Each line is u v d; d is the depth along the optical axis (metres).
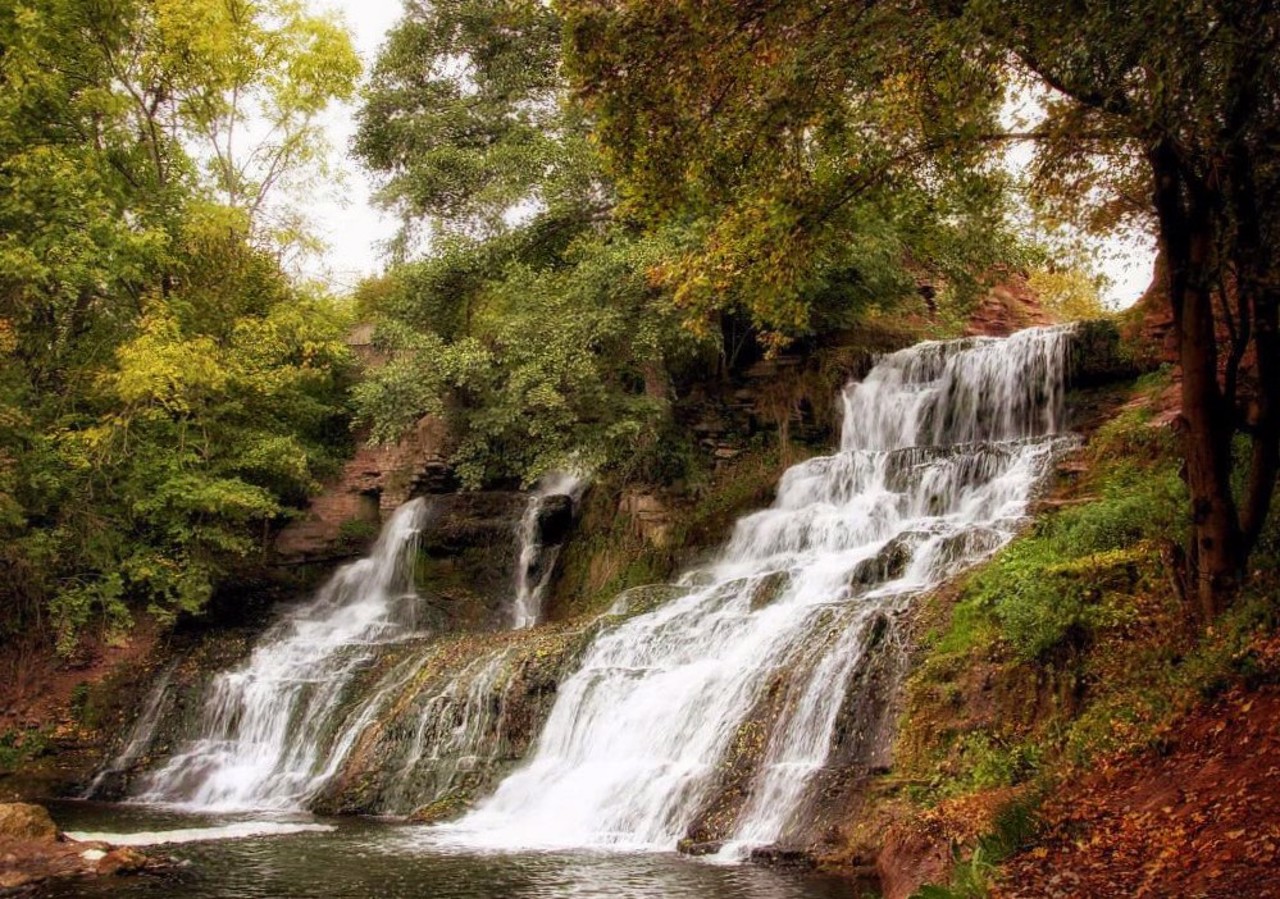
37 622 22.42
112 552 23.50
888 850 9.73
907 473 19.11
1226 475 10.55
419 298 25.67
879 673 12.48
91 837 13.15
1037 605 11.78
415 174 26.80
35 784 18.92
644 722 14.44
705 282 12.68
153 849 12.17
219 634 23.89
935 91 11.20
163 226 25.36
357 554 27.59
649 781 13.27
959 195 13.15
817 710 12.67
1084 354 19.61
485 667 17.36
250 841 12.73
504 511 25.70
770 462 23.33
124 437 23.11
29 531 22.95
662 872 10.41
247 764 18.92
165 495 23.05
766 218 12.12
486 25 28.75
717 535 21.23
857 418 23.33
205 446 24.19
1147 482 14.67
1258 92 8.47
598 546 23.58
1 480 21.23
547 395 21.48
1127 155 11.64
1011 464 17.73
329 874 10.62
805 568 16.67
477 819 14.13
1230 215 9.38
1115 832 7.77
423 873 10.58
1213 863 6.62
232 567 26.31
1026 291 32.59
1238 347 10.57
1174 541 11.48
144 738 20.30
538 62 28.06
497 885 9.97
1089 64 8.93
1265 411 10.52
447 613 24.58
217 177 27.09
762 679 13.61
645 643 16.20
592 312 21.94
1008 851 8.12
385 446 28.94
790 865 10.53
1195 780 8.01
